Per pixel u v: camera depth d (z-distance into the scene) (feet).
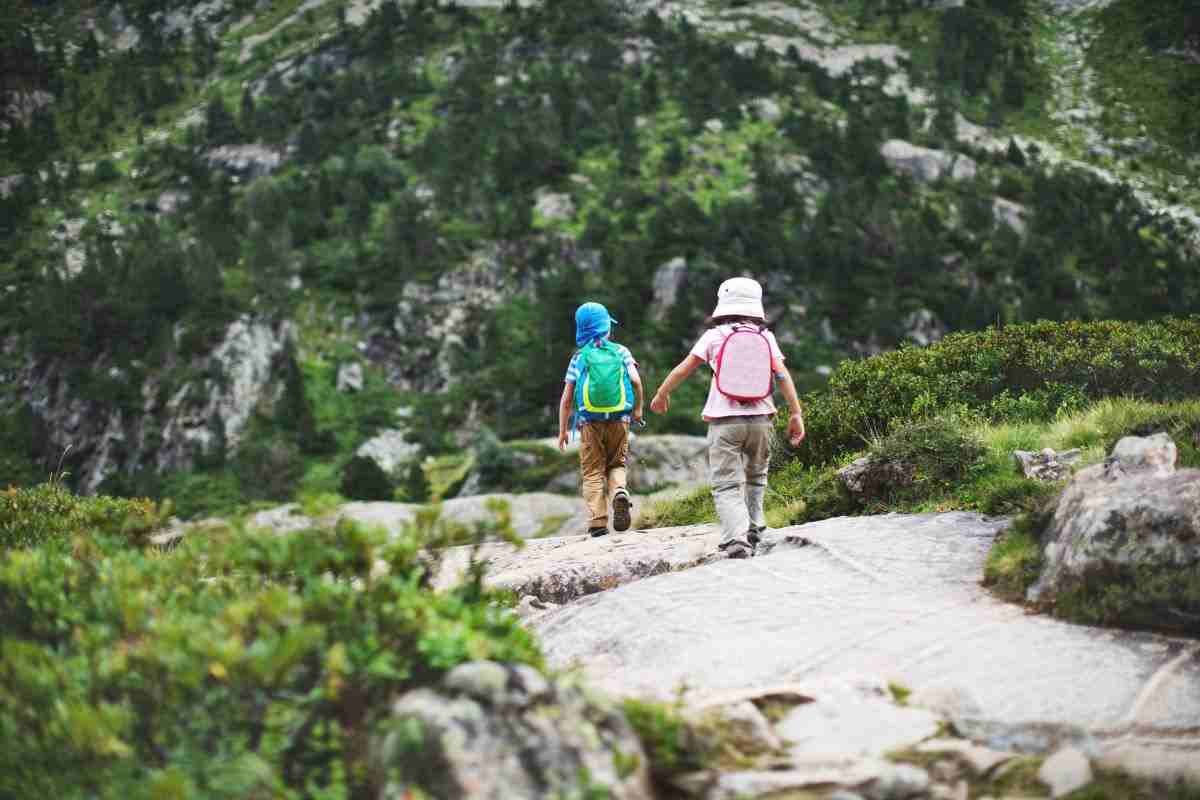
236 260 434.71
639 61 565.53
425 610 10.32
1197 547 14.52
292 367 357.82
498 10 640.17
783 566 19.57
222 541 11.50
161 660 9.04
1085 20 590.14
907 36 587.27
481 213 444.14
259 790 8.79
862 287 377.30
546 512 80.53
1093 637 14.12
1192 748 10.55
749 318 22.75
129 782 8.48
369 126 533.96
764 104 515.09
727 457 22.25
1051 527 17.04
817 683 12.57
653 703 10.58
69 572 11.68
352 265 415.64
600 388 27.55
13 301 426.51
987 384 34.35
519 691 8.94
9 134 585.22
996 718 11.70
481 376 359.05
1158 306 350.84
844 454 34.83
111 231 487.20
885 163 463.01
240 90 616.39
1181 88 518.78
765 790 9.61
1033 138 497.05
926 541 20.13
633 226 419.13
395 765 8.39
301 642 8.95
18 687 9.33
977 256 399.44
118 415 348.38
